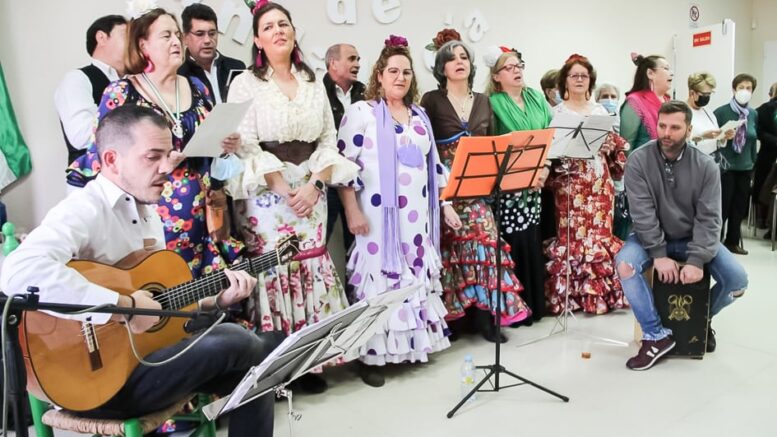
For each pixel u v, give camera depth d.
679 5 6.25
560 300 3.89
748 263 5.05
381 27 3.82
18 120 2.72
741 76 5.25
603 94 4.84
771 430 2.46
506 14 4.51
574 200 3.84
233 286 1.80
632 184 3.17
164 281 1.78
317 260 2.79
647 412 2.63
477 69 4.36
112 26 2.64
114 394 1.64
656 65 4.09
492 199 3.59
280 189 2.62
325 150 2.73
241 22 3.29
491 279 3.42
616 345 3.41
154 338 1.72
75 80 2.60
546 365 3.16
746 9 7.47
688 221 3.13
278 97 2.61
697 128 4.68
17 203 2.77
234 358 1.74
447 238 3.43
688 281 3.05
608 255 3.89
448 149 3.36
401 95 2.98
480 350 3.39
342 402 2.82
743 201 5.34
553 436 2.45
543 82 4.46
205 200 2.38
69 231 1.58
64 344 1.55
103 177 1.73
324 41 3.59
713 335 3.29
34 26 2.72
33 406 1.98
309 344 1.61
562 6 4.93
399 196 2.96
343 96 3.43
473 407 2.72
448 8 4.15
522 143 2.62
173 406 1.78
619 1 5.48
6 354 1.27
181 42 2.28
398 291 1.76
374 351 2.95
